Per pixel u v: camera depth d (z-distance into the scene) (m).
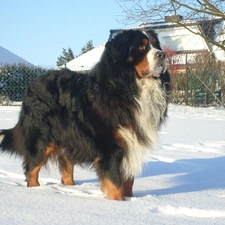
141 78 4.09
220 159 6.42
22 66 17.70
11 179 4.91
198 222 2.96
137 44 4.05
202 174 5.34
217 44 14.99
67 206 3.40
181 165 5.96
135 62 4.03
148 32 4.22
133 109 4.00
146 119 4.13
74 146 4.30
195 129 10.79
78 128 4.20
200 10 14.13
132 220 2.95
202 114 15.94
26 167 4.67
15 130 4.94
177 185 4.71
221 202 3.62
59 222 2.85
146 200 3.71
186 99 20.66
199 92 20.45
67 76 4.59
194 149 7.54
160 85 4.24
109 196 3.92
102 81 4.03
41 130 4.59
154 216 3.11
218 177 5.14
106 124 3.96
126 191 4.16
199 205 3.46
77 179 5.10
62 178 4.78
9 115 12.39
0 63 17.97
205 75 20.42
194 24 15.20
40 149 4.60
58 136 4.49
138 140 4.08
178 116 14.87
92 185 4.66
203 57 22.17
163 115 4.34
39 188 4.37
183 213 3.33
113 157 3.94
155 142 4.27
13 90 17.62
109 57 4.04
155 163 6.09
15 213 3.08
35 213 3.10
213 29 17.55
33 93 4.72
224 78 20.42
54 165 4.89
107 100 3.96
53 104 4.50
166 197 3.88
